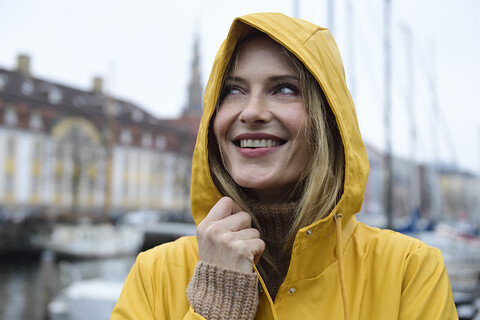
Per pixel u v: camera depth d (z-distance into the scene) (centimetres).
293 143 120
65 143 4566
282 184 123
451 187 7050
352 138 125
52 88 4953
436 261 116
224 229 117
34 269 1673
